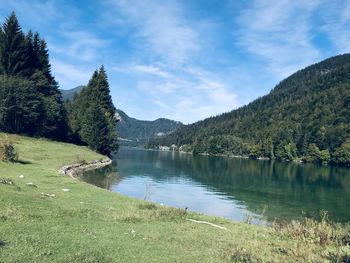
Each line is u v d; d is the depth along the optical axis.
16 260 11.12
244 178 78.50
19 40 98.94
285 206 44.72
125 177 63.06
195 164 120.69
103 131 106.38
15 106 88.06
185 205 40.62
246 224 23.75
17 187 24.31
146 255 13.39
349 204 48.12
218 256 14.30
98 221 18.31
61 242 13.49
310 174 99.31
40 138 92.12
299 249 15.66
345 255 14.75
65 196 25.69
